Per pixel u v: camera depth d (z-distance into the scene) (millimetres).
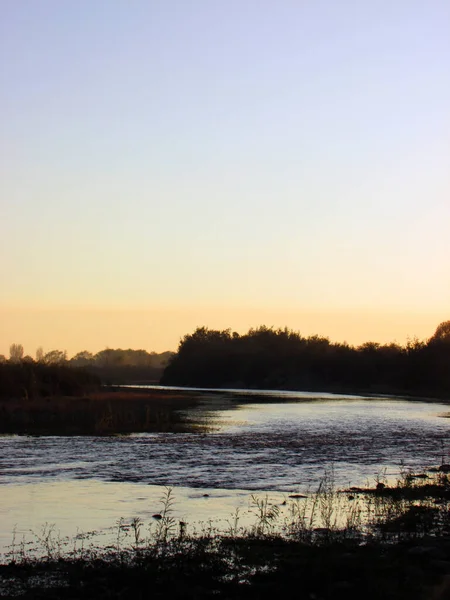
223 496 23938
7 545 17125
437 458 34625
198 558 15453
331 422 56656
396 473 29547
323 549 15922
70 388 72438
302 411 71375
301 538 17172
